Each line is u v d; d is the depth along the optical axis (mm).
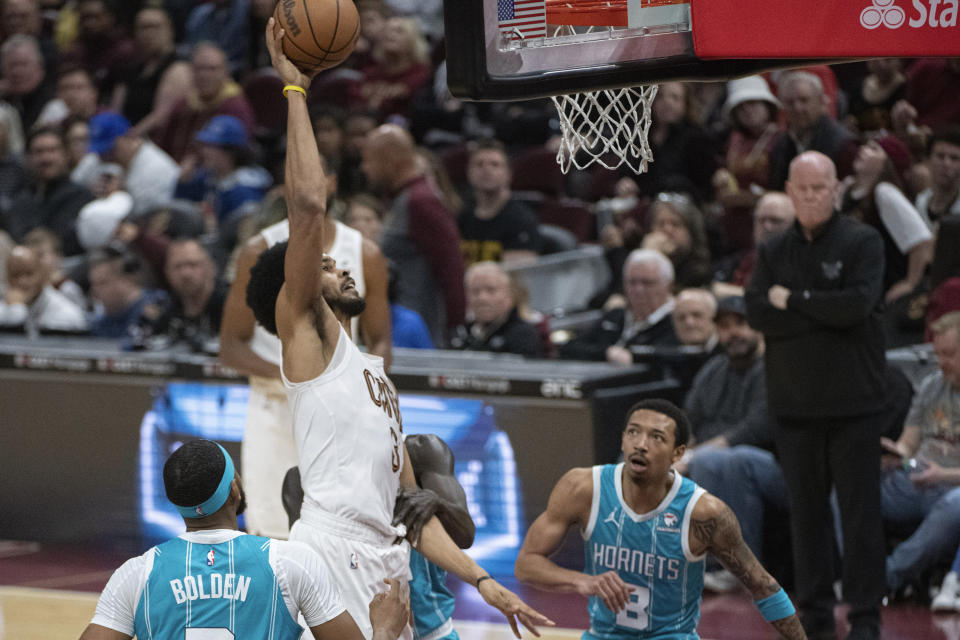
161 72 25750
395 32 23156
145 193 22359
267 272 7934
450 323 16938
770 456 13156
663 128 19312
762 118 17688
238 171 20844
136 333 16750
